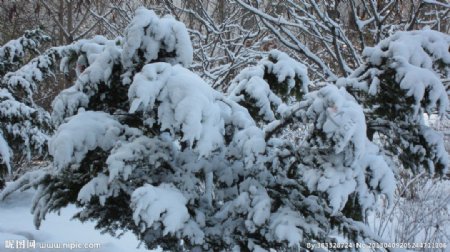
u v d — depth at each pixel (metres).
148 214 2.56
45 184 3.23
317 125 2.70
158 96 2.68
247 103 3.53
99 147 2.92
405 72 2.98
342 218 3.08
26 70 7.41
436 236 6.64
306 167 2.90
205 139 2.59
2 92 7.29
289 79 3.60
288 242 2.80
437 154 3.21
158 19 3.05
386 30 7.50
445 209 7.15
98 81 3.14
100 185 2.85
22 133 7.27
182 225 2.68
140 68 3.13
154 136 3.19
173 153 3.12
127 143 2.88
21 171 9.48
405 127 3.29
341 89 2.85
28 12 13.66
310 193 3.05
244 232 2.96
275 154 3.06
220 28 8.46
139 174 3.04
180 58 3.12
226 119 3.09
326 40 6.88
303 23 7.52
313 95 2.83
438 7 8.24
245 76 3.60
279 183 3.09
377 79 3.11
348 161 2.68
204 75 7.55
